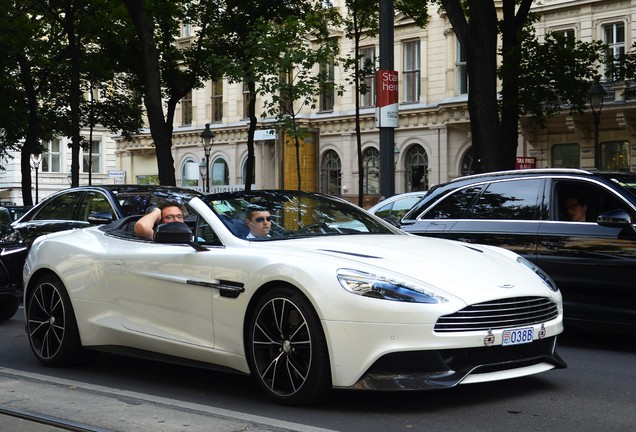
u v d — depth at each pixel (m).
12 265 10.55
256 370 6.05
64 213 12.40
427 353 5.47
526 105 22.08
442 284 5.64
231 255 6.26
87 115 37.94
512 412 5.77
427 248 6.31
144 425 5.37
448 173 40.94
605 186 8.44
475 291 5.65
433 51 41.34
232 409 5.93
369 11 31.03
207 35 32.06
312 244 6.25
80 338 7.43
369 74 30.89
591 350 8.56
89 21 29.67
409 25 42.00
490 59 17.08
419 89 42.03
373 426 5.42
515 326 5.75
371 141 44.16
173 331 6.64
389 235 6.90
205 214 6.73
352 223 7.05
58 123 37.16
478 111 17.11
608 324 8.17
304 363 5.78
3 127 35.53
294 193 7.30
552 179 8.82
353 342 5.50
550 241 8.54
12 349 8.72
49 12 30.03
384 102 15.50
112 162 67.88
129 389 6.69
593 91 26.84
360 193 30.53
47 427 5.30
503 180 9.21
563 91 22.42
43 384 6.77
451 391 6.39
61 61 32.94
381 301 5.47
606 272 8.17
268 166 49.72
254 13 29.19
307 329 5.69
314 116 46.50
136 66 31.75
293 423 5.40
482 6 17.03
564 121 35.66
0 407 5.91
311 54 22.27
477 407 5.90
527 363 5.98
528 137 37.22
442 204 9.52
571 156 36.44
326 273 5.66
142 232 7.13
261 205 6.90
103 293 7.20
